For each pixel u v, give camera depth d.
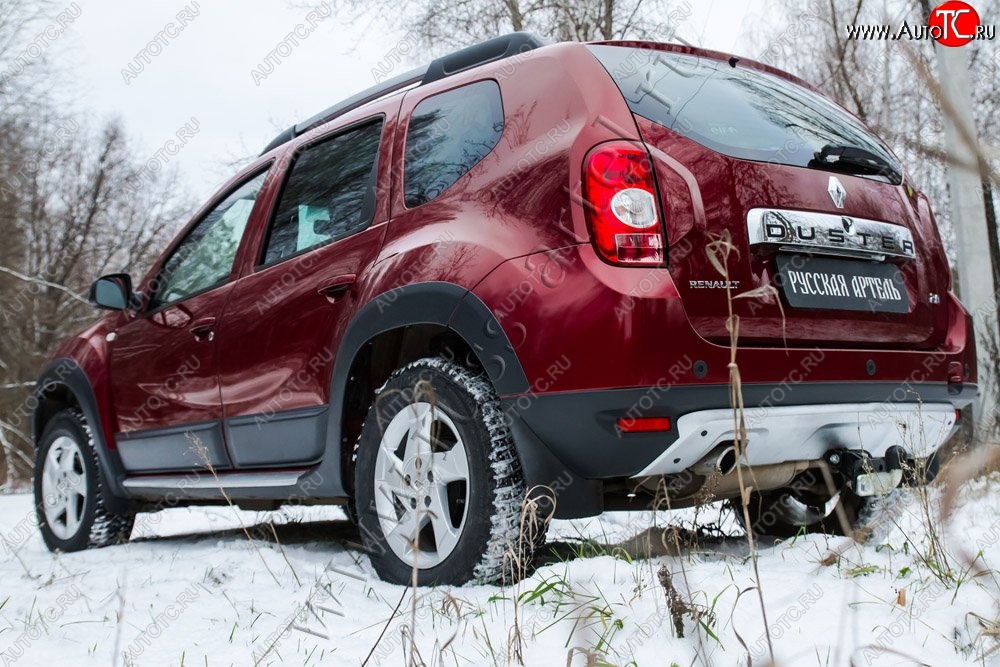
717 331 2.49
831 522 3.28
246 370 3.53
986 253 6.80
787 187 2.72
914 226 3.15
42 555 4.29
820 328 2.72
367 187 3.24
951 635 1.80
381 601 2.53
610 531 3.85
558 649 1.86
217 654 2.07
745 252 2.58
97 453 4.38
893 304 2.97
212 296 3.85
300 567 3.12
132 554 3.88
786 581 2.20
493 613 2.15
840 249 2.78
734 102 2.92
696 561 2.52
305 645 2.09
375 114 3.44
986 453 0.67
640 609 1.98
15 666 2.05
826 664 1.65
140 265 25.03
